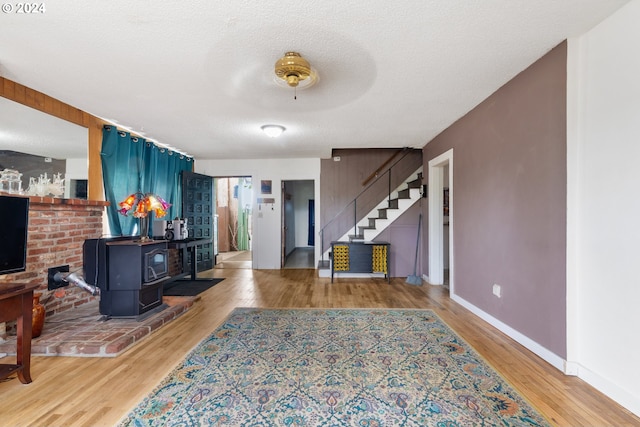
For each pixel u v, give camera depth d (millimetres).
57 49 2285
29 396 1967
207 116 3830
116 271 3131
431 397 1953
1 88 2754
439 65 2584
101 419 1741
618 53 1887
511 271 2893
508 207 2945
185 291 4688
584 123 2137
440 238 5191
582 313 2164
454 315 3545
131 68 2590
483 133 3393
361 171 6613
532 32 2121
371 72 2691
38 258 3088
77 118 3590
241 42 2209
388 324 3246
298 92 3092
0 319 1923
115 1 1753
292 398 1942
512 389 2037
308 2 1791
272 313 3623
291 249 9562
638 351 1779
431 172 5180
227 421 1726
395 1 1786
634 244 1804
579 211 2182
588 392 2004
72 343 2574
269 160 6645
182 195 5770
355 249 5543
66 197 3455
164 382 2125
